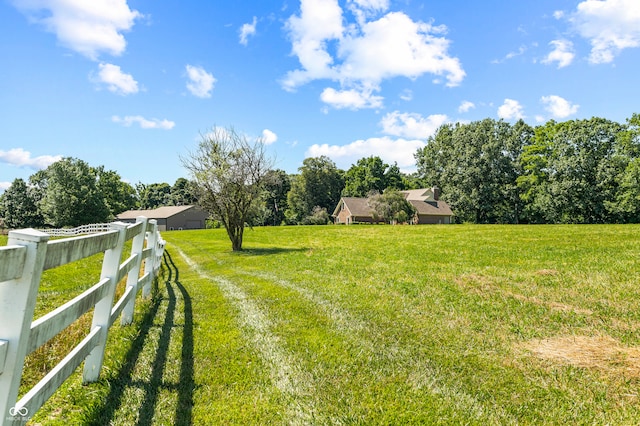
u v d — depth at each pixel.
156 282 9.03
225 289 8.25
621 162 43.25
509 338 4.90
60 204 53.31
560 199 45.94
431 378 3.74
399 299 7.00
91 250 2.94
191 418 2.96
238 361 4.07
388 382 3.64
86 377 3.45
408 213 51.28
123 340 4.58
